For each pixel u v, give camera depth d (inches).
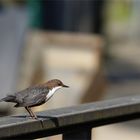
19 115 199.3
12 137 179.6
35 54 576.7
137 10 2422.5
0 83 567.5
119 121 215.9
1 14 602.5
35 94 218.7
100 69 550.9
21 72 573.9
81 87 534.9
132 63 1429.6
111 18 2358.5
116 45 2033.7
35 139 199.2
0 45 584.1
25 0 845.2
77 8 866.8
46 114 195.5
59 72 554.6
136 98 228.1
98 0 919.0
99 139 540.4
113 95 870.4
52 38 587.2
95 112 201.8
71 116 195.0
